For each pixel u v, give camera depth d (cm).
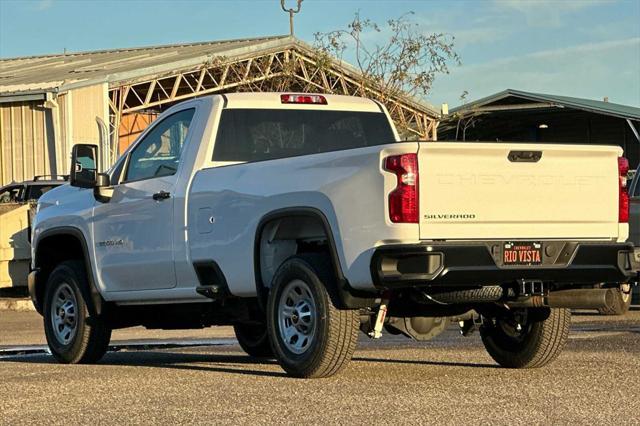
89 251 1102
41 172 3303
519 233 841
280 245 924
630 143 5053
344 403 732
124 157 1093
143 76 3441
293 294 880
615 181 884
